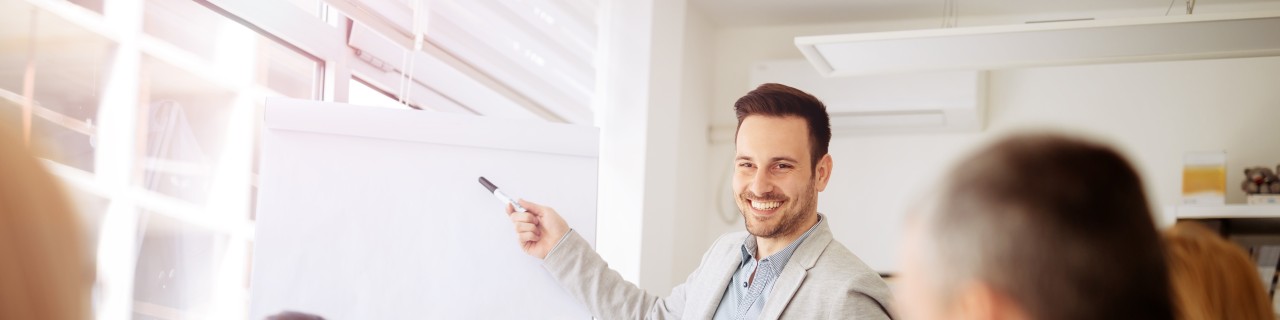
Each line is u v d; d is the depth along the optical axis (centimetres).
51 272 40
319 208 226
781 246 214
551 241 237
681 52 455
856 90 477
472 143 240
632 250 412
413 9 307
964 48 362
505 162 241
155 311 229
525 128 244
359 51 308
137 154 220
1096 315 55
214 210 250
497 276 235
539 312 235
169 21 229
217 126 250
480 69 350
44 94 193
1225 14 323
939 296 57
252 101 265
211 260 249
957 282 56
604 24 423
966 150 59
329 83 295
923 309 58
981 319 56
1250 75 454
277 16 263
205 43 243
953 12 477
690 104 483
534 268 236
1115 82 467
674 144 448
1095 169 56
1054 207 55
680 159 472
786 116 214
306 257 224
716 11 495
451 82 348
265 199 224
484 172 239
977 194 56
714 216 509
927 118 470
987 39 352
